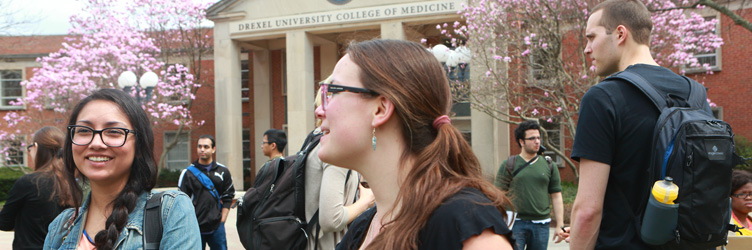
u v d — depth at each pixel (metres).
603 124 2.23
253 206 3.60
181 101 22.61
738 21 12.09
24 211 3.86
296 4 21.11
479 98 15.23
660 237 2.03
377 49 1.36
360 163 1.39
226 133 22.22
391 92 1.30
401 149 1.36
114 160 2.13
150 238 2.05
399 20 19.52
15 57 27.94
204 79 26.39
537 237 5.80
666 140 2.06
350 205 3.49
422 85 1.32
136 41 20.73
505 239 1.19
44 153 4.02
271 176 3.63
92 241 2.17
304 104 20.84
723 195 2.00
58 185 3.82
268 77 26.16
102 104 2.16
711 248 2.11
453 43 14.80
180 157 27.80
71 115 2.21
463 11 15.68
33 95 19.20
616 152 2.24
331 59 23.69
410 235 1.19
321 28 20.70
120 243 2.01
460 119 21.52
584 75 13.06
